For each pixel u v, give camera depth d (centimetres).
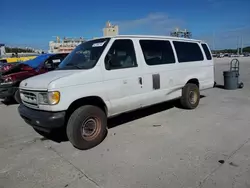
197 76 623
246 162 323
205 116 558
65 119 373
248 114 558
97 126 409
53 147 416
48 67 859
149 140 422
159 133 456
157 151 373
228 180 282
